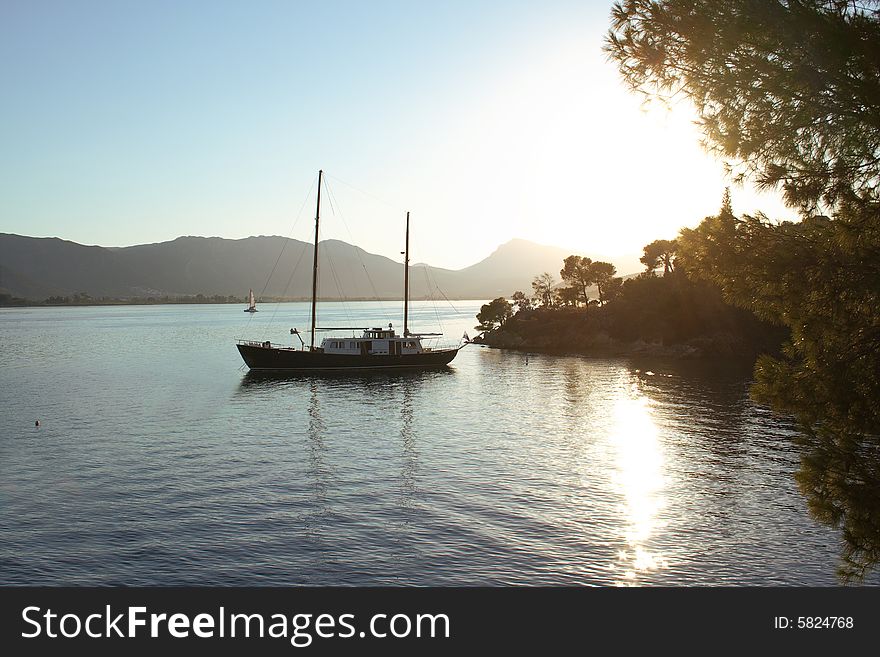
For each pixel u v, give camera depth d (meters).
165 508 33.31
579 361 112.69
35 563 26.73
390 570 26.19
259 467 41.66
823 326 10.80
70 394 74.38
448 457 44.28
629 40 11.00
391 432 53.47
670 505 33.53
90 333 199.50
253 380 88.44
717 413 59.06
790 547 28.12
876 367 10.34
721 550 27.88
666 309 131.00
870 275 9.73
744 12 9.81
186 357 122.12
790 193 10.35
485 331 174.25
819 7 9.55
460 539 29.19
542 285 182.62
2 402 68.44
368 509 33.22
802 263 10.36
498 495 35.44
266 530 30.27
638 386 79.19
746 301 11.38
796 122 10.08
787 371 11.44
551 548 28.19
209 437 51.22
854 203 9.93
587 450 45.81
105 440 49.78
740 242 11.05
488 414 61.84
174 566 26.48
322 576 25.69
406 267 108.00
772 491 35.53
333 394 76.19
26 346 147.25
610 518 31.73
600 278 164.38
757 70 10.10
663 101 11.41
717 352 116.44
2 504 33.84
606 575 25.75
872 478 10.68
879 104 9.23
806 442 11.32
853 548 11.11
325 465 42.16
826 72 9.38
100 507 33.44
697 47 10.41
